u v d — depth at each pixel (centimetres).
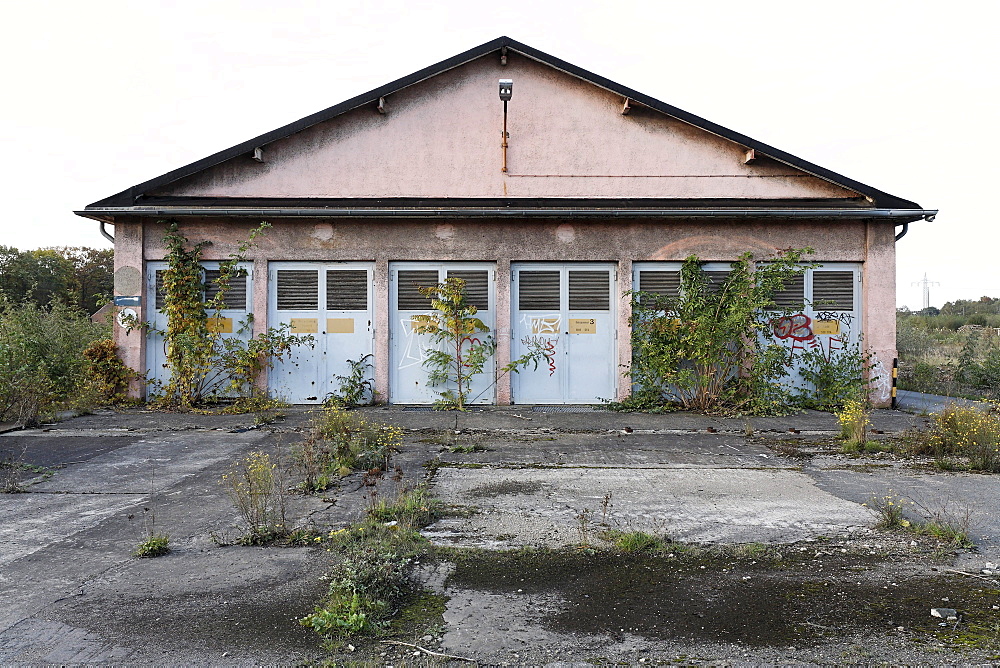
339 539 479
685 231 1234
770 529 518
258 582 409
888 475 704
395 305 1240
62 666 311
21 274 4006
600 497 611
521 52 1268
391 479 675
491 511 564
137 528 518
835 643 336
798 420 1075
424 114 1278
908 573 430
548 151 1288
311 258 1226
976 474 711
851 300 1238
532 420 1060
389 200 1241
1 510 570
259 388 1218
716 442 893
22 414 982
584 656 322
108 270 5019
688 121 1266
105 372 1199
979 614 369
